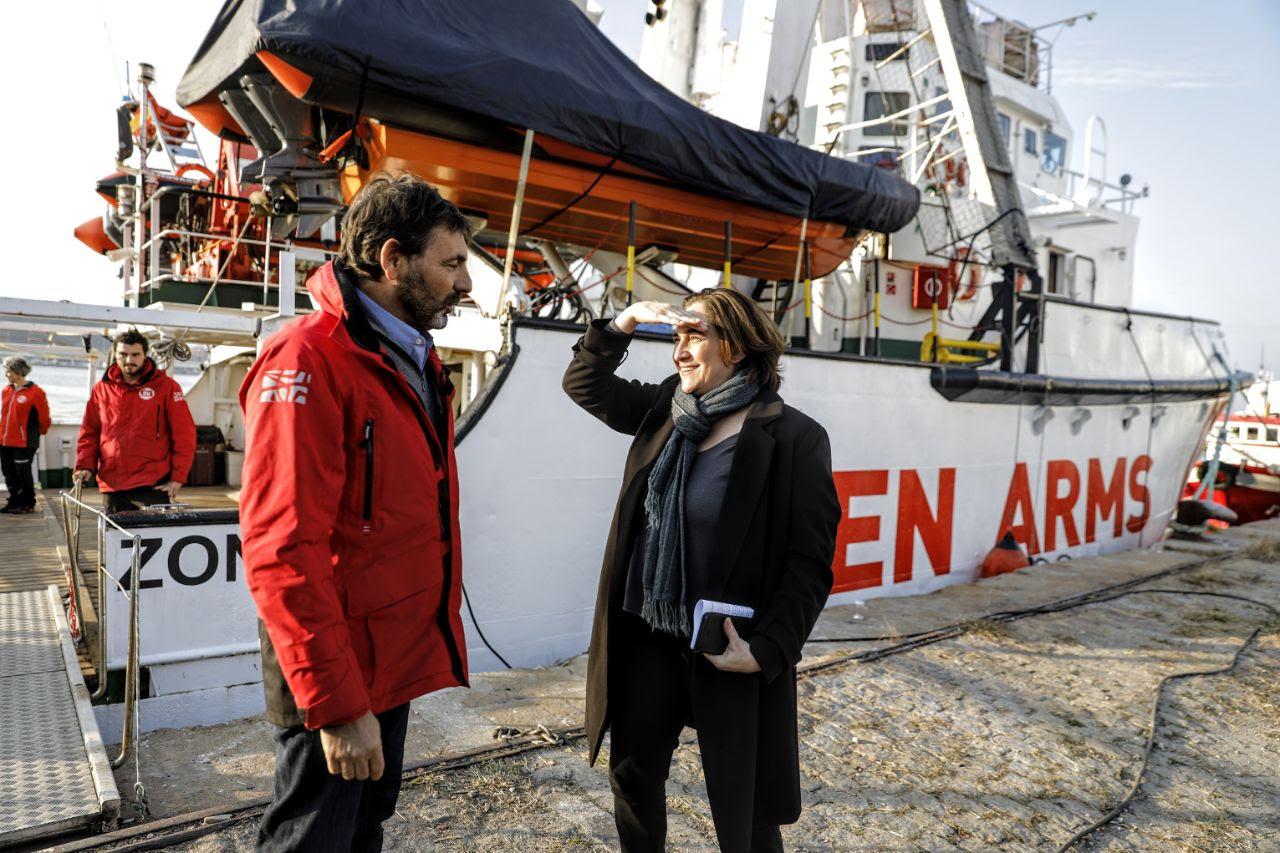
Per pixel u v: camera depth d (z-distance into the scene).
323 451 1.42
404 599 1.57
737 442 1.86
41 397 7.79
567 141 4.48
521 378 4.43
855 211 5.95
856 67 9.96
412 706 3.77
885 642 5.08
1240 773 3.50
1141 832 2.97
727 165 5.11
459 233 1.63
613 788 2.01
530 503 4.50
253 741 3.31
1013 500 7.55
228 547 3.54
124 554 3.34
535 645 4.58
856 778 3.25
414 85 4.01
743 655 1.71
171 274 7.75
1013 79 10.98
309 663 1.34
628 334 2.08
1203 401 10.12
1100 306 8.41
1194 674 4.68
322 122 5.03
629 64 5.09
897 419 6.43
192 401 8.56
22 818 2.37
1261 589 6.88
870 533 6.30
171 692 3.44
